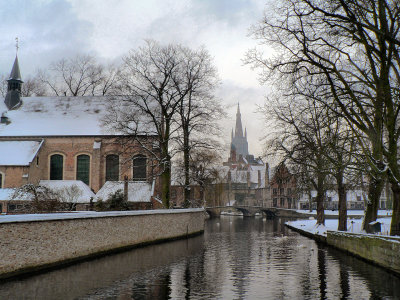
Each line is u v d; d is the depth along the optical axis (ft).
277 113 117.19
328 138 83.30
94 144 191.93
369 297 51.29
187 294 52.90
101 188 184.44
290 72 74.69
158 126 147.54
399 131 73.15
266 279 62.85
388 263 67.41
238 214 438.40
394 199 73.61
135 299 50.29
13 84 208.85
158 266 74.95
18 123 199.31
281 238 135.64
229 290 55.21
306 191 141.79
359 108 74.38
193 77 142.51
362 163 79.77
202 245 112.57
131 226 103.50
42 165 190.80
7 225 61.36
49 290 54.90
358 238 83.71
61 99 211.00
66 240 76.54
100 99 209.77
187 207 153.38
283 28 74.33
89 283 59.57
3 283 58.85
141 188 177.88
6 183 179.11
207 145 144.56
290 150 106.22
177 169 154.10
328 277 64.08
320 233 127.03
